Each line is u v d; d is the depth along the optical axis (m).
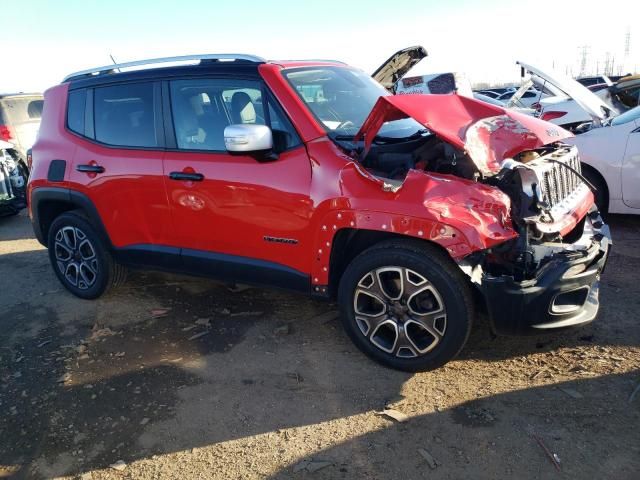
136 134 3.96
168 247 3.94
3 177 7.52
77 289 4.66
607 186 5.73
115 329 4.06
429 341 3.07
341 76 4.07
